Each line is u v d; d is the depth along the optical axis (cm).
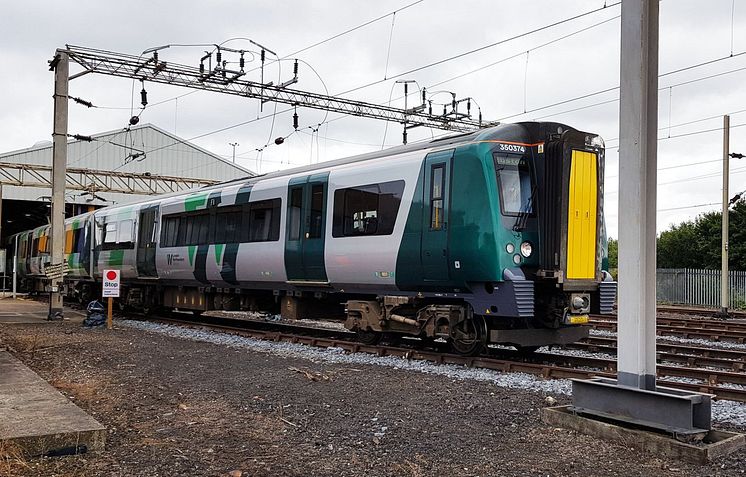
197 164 4522
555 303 1051
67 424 589
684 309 2630
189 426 672
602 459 562
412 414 721
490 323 1088
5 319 1836
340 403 775
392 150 1238
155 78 1988
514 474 526
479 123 2466
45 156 4125
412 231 1112
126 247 2098
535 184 1051
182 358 1125
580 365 1088
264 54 2083
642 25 630
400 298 1182
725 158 2458
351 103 2325
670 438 573
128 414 723
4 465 510
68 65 1844
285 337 1434
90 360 1102
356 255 1220
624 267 640
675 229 4622
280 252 1405
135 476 513
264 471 530
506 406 761
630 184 636
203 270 1689
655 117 638
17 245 3950
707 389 837
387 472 532
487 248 1001
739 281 3089
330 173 1309
